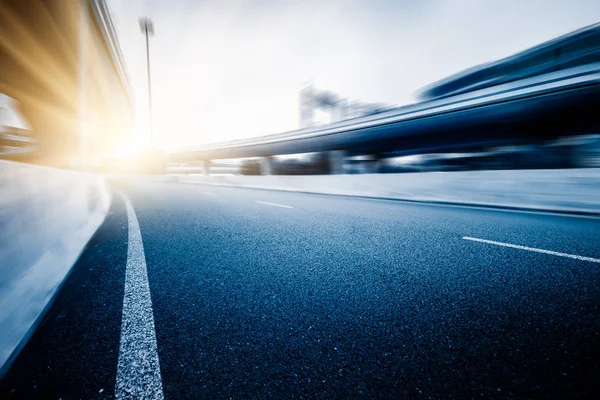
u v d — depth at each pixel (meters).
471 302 2.02
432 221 4.92
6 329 1.61
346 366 1.41
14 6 5.60
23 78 8.40
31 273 2.14
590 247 3.17
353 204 7.49
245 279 2.53
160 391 1.26
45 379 1.34
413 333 1.67
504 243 3.44
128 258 3.15
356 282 2.43
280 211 6.33
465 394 1.21
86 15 7.00
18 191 2.33
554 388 1.22
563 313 1.82
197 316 1.91
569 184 5.37
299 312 1.94
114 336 1.69
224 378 1.34
